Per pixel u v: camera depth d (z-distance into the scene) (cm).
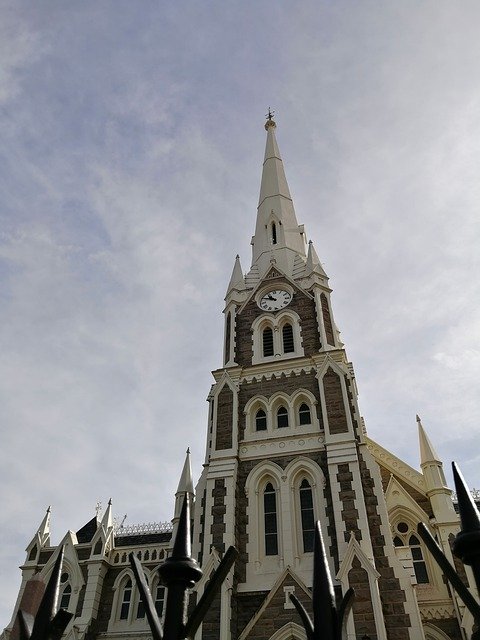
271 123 6356
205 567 2564
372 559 2448
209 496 2930
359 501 2675
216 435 3219
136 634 3572
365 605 2275
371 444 3803
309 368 3416
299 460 2980
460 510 457
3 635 3594
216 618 2417
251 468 3048
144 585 504
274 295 4059
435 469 3528
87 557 3975
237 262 4481
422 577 3119
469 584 2911
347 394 3181
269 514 2895
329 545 2630
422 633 2250
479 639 423
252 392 3422
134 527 4469
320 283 3988
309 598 2416
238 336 3869
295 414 3228
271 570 2659
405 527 3347
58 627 462
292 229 4853
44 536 4197
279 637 2341
